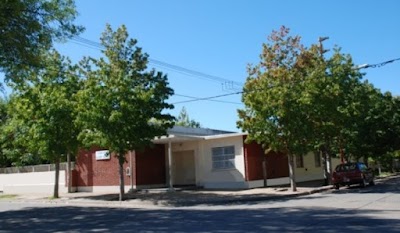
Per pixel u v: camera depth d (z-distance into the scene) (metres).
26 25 15.27
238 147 30.48
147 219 15.64
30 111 26.95
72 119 26.67
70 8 16.83
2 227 15.58
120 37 27.34
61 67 27.42
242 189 29.08
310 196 23.12
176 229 12.65
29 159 40.31
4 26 14.64
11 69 16.30
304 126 25.81
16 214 20.25
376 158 47.34
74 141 27.72
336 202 18.66
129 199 25.08
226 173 30.91
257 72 28.25
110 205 23.39
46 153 27.30
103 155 32.59
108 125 23.41
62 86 27.14
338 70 29.66
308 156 38.25
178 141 32.59
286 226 12.26
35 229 14.61
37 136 26.84
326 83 27.16
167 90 26.06
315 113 26.33
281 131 25.86
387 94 40.66
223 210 17.73
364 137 37.38
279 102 25.12
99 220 16.19
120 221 15.48
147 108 24.48
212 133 41.78
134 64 27.03
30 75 17.58
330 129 28.30
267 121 25.70
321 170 39.94
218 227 12.62
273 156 32.88
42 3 15.88
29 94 26.77
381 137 39.69
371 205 16.73
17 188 37.59
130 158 31.05
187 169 33.94
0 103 37.06
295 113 25.33
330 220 13.09
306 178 37.38
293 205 18.38
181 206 21.44
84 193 31.86
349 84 30.80
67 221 16.48
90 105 23.55
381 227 11.38
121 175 25.03
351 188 27.92
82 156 34.06
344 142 35.97
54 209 21.94
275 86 26.08
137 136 24.23
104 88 23.66
